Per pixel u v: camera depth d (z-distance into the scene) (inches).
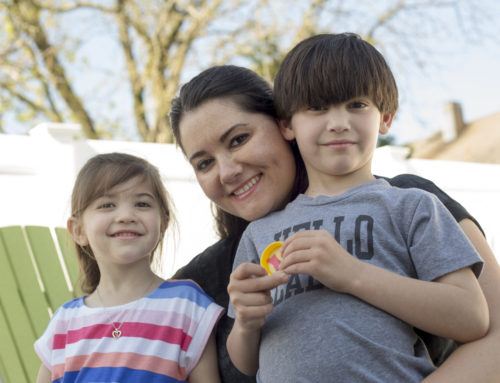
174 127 53.9
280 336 41.8
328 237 40.3
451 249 39.7
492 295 41.7
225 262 57.7
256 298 41.3
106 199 57.4
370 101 45.1
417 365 39.4
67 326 57.1
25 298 88.4
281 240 45.8
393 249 41.5
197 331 54.1
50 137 102.3
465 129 626.5
